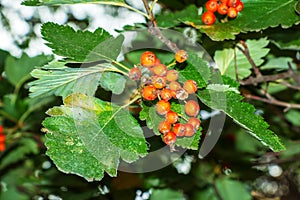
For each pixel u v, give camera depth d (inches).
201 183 41.9
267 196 54.9
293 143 39.9
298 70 34.0
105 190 40.5
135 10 23.3
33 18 46.5
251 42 30.6
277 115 38.6
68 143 19.4
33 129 38.1
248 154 40.9
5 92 36.8
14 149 39.2
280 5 26.2
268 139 20.6
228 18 26.5
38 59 36.5
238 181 42.7
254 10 26.2
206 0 32.1
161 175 39.8
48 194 42.6
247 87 33.6
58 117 19.9
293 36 30.4
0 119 37.4
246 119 21.0
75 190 40.6
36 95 21.5
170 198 41.1
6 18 45.3
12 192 43.1
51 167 40.8
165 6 35.7
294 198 55.2
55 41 21.4
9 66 36.4
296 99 38.2
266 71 33.9
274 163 40.3
